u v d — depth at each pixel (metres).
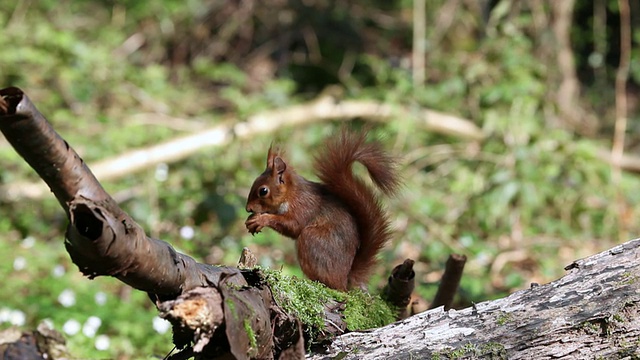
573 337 4.49
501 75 15.27
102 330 9.14
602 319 4.50
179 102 17.17
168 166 13.95
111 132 14.47
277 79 18.75
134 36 19.31
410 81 15.94
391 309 5.67
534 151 13.81
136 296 10.11
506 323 4.59
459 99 15.59
